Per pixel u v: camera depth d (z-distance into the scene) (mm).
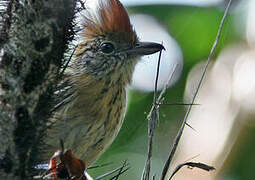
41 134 6770
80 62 11234
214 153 13164
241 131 12656
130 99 13469
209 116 13555
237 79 13625
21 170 6648
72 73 10977
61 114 9852
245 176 12188
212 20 13344
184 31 13516
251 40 13508
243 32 13422
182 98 13406
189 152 13492
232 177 12266
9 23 6695
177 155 13625
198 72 13547
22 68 6637
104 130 10828
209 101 13633
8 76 6648
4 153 6594
